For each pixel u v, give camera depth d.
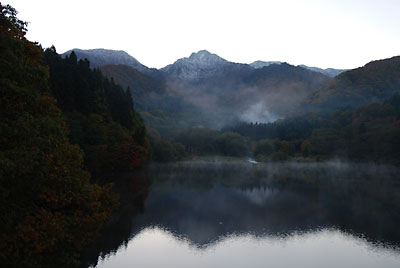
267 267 29.08
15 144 16.41
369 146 153.88
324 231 39.84
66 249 21.14
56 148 19.47
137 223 41.53
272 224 42.75
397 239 36.94
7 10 19.44
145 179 85.19
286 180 92.06
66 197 20.36
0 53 17.31
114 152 82.50
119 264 28.58
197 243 34.84
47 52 84.44
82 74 91.69
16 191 17.08
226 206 53.34
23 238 15.47
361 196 64.25
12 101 17.36
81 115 79.19
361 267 29.36
